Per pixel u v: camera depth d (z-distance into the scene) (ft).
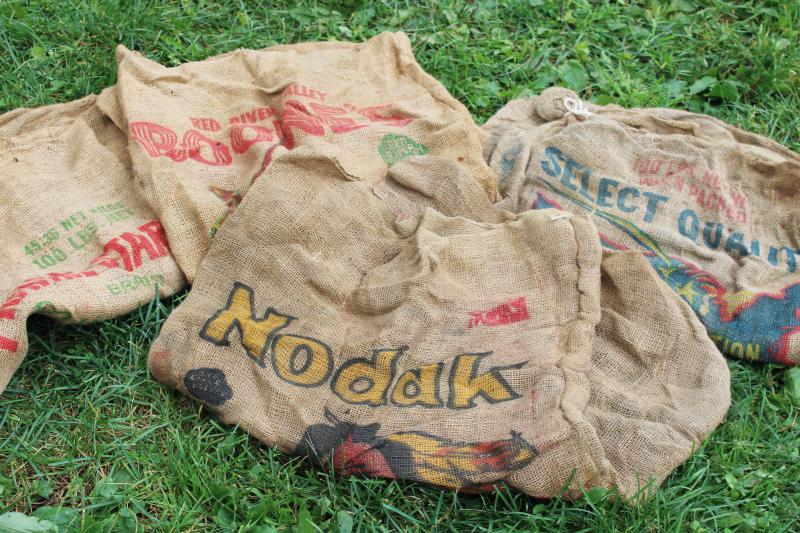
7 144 8.94
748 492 7.52
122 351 8.15
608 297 8.15
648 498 6.94
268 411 7.38
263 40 11.79
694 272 8.88
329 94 9.86
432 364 7.40
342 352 7.61
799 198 9.52
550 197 9.34
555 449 6.77
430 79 10.23
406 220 8.41
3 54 10.98
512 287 7.80
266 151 8.82
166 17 11.74
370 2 12.55
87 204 8.59
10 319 7.17
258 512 6.92
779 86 12.05
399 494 7.18
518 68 12.15
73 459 7.25
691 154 9.70
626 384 7.69
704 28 13.09
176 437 7.34
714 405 7.38
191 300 7.99
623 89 12.12
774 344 8.38
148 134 8.91
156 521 6.93
